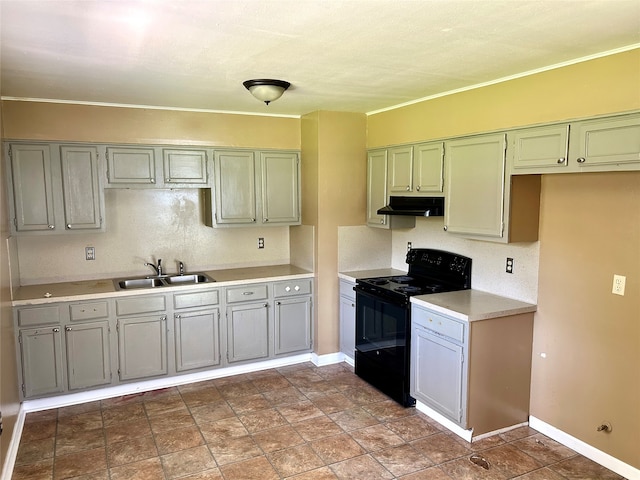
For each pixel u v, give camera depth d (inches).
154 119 155.7
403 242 179.8
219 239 183.8
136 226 169.3
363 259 181.3
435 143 140.9
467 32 83.6
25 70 107.7
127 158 152.4
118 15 74.4
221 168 166.9
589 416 114.1
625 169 91.8
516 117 114.7
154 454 117.2
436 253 159.0
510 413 127.3
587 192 111.1
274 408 142.4
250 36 85.4
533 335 127.3
